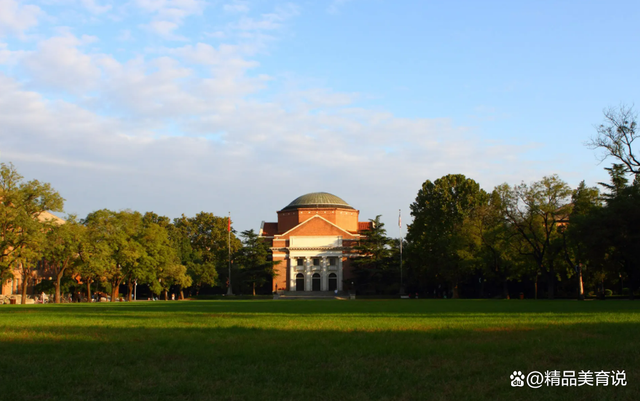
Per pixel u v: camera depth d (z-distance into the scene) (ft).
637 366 37.06
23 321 79.56
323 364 38.75
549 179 213.46
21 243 199.82
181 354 43.14
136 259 281.95
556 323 68.08
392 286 363.56
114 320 82.23
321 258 422.82
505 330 59.88
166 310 124.16
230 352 43.88
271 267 391.04
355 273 382.63
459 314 93.86
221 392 31.19
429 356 41.57
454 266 255.29
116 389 31.94
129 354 43.19
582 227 177.27
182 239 401.70
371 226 389.80
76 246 228.63
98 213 257.14
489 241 238.07
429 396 30.25
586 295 269.85
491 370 36.29
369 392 31.19
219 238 455.22
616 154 172.04
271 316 92.68
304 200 453.17
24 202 206.69
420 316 89.15
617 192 194.70
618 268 188.96
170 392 31.14
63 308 142.00
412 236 305.12
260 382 33.58
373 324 70.59
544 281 260.62
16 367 38.09
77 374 35.76
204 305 164.55
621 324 64.59
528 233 224.94
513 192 216.95
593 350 43.01
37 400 29.86
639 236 163.73
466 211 284.61
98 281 283.79
